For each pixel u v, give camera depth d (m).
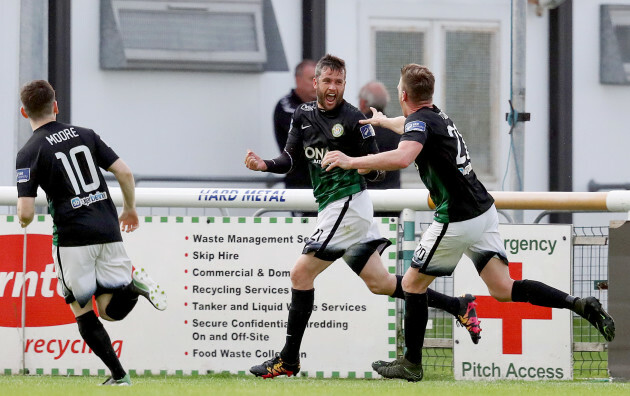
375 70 39.94
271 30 39.09
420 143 21.80
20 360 26.56
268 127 39.19
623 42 40.62
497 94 41.22
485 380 26.05
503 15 41.03
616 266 25.61
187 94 38.72
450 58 40.75
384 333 26.19
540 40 40.34
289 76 39.19
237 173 39.00
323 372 26.27
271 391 20.94
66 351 26.50
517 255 26.22
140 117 38.41
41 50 34.47
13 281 26.56
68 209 22.08
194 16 38.66
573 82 40.47
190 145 38.75
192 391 20.81
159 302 22.70
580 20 40.38
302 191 26.97
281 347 26.39
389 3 39.88
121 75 38.16
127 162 38.44
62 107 37.62
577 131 40.62
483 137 41.25
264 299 26.42
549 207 26.42
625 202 25.97
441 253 22.73
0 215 26.59
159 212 34.06
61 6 37.38
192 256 26.52
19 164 22.06
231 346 26.45
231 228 26.47
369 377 26.17
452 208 22.36
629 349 25.50
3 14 36.75
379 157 21.47
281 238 26.41
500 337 26.25
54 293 26.55
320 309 26.28
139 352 26.48
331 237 23.66
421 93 22.50
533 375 26.23
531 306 26.23
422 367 24.88
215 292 26.47
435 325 26.70
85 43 37.81
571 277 26.16
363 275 24.38
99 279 22.41
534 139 40.50
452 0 40.47
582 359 27.70
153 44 38.34
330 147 23.53
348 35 39.53
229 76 38.88
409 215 26.56
